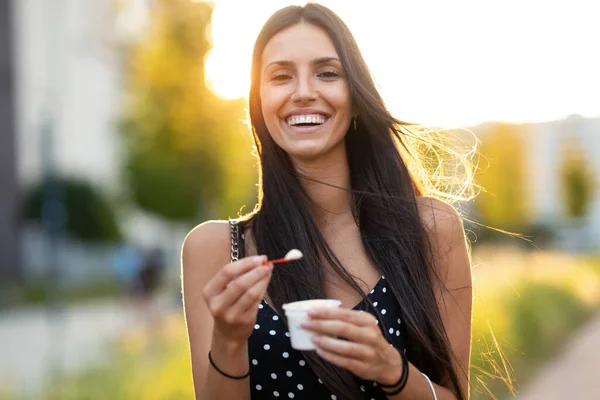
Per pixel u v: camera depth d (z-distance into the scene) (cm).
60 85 3956
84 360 1107
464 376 285
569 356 1364
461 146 354
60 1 3969
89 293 2844
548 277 2077
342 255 284
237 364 245
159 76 2736
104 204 3550
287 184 286
